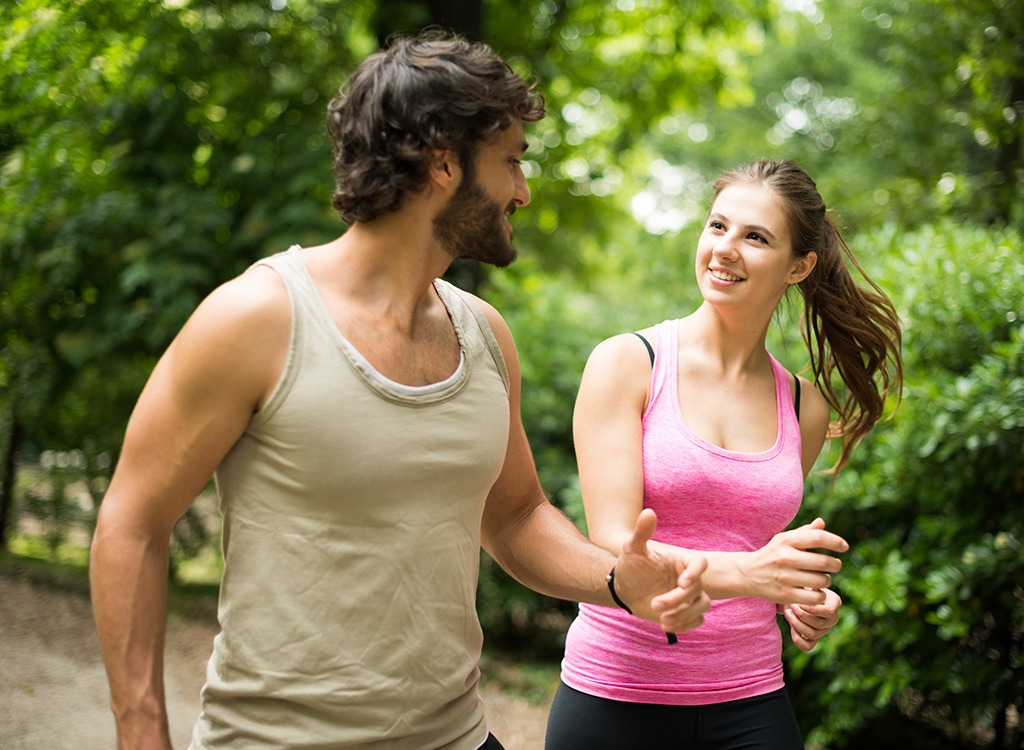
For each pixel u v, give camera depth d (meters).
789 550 2.25
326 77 8.69
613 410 2.85
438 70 1.96
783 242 2.92
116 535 1.92
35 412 8.02
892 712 6.17
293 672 1.93
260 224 7.96
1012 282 5.49
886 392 3.52
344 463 1.91
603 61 12.66
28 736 4.66
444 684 2.07
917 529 5.70
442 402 2.04
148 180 8.30
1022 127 8.44
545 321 8.09
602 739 2.83
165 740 1.90
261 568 1.95
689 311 7.83
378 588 1.96
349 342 1.96
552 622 8.20
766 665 2.89
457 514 2.07
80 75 6.37
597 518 2.77
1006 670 5.42
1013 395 5.10
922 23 9.73
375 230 2.02
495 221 2.06
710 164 21.11
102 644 1.91
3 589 6.84
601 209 13.38
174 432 1.92
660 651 2.81
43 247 7.62
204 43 8.09
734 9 12.44
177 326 7.83
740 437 2.92
